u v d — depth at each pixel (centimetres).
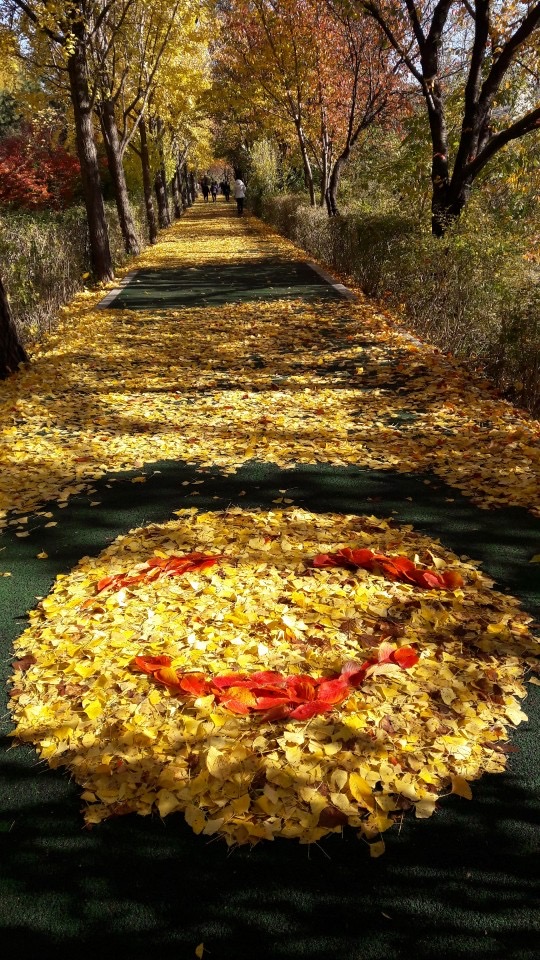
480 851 189
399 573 314
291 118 2119
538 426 521
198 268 1545
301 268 1493
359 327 905
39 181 2248
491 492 409
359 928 171
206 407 603
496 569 326
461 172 1099
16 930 173
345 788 204
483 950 165
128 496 425
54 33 1204
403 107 1950
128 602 300
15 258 1071
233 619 281
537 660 260
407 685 243
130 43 1680
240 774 208
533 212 1134
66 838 196
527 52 1089
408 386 646
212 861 188
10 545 368
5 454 495
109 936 171
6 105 3509
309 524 370
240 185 3409
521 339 621
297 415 574
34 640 281
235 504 406
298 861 188
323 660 259
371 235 1177
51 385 685
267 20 1827
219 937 170
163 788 206
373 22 1661
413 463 458
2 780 216
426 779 206
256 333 895
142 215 2361
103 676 252
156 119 2375
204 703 234
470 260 877
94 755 221
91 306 1124
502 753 218
